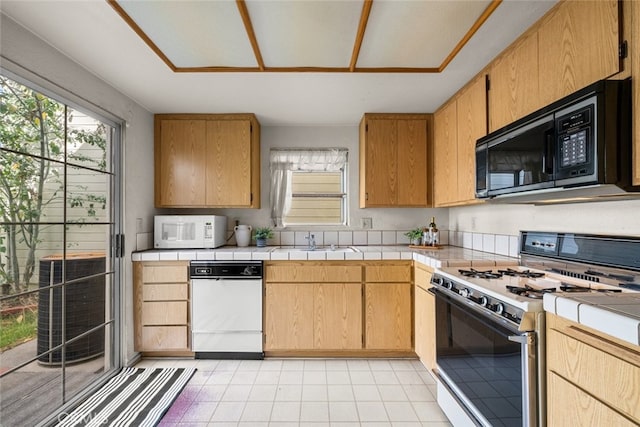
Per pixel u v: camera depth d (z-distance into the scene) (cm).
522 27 166
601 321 89
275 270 271
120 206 258
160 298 271
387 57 197
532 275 172
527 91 166
